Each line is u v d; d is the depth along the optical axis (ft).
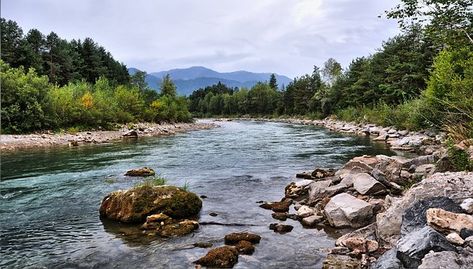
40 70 231.71
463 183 25.12
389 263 18.33
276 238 27.09
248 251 24.40
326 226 29.66
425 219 22.21
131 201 32.07
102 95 172.65
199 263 22.67
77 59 277.44
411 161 45.78
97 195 41.14
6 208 36.17
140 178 49.93
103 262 23.49
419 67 135.64
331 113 232.73
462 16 52.85
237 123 245.65
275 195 40.29
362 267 21.29
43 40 257.75
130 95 195.11
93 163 64.34
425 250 17.43
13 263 23.70
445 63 76.13
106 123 149.89
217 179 48.96
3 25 220.43
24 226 30.89
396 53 159.63
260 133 138.92
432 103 80.02
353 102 190.29
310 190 37.99
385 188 35.24
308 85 294.05
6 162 65.98
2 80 113.39
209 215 33.04
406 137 86.74
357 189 35.58
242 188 43.62
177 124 218.59
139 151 82.48
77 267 22.91
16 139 101.45
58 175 52.90
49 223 31.60
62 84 252.01
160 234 28.17
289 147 85.97
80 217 33.24
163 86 267.59
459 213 21.50
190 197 33.60
